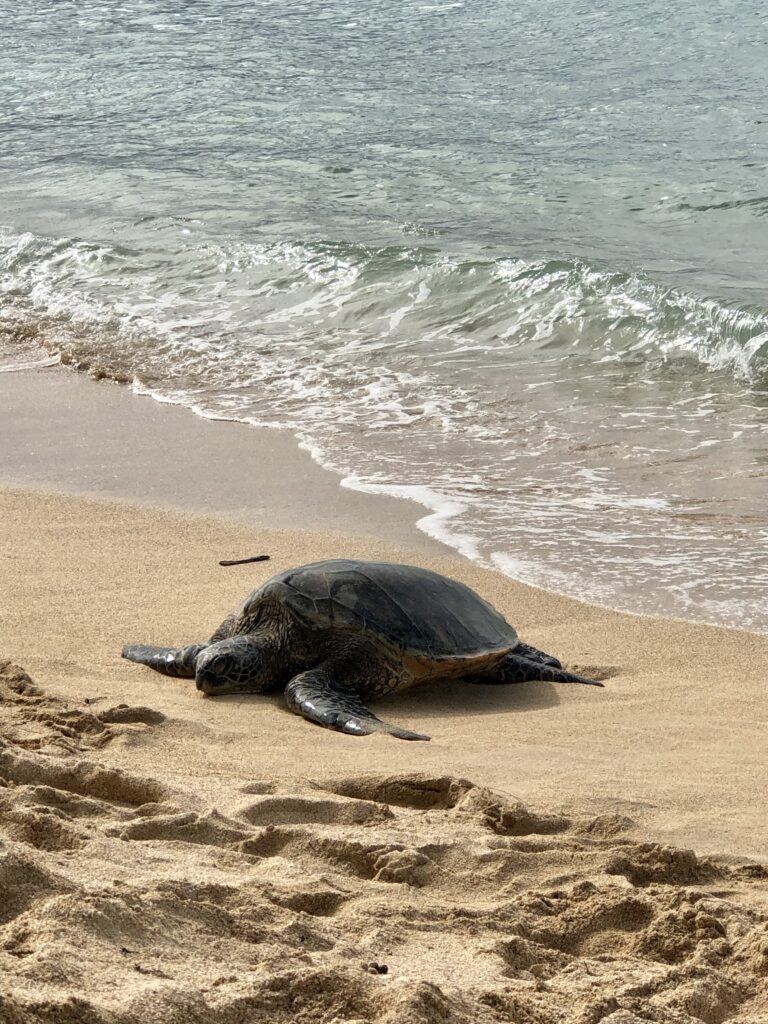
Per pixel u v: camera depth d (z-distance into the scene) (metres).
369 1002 2.48
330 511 8.97
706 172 18.53
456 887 3.63
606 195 17.77
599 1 32.78
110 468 10.07
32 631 6.62
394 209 17.44
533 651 6.61
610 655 6.70
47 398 12.01
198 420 11.23
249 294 14.83
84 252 16.41
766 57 26.12
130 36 31.17
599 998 2.69
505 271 14.35
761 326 12.26
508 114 22.58
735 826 4.47
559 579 7.71
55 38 31.31
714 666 6.49
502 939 3.09
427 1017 2.43
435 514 8.83
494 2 33.25
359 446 10.40
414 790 4.62
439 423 10.88
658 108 22.53
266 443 10.56
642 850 3.93
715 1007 2.84
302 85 25.45
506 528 8.55
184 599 7.28
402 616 6.15
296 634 6.17
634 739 5.52
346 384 12.03
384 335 13.43
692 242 15.64
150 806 4.01
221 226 17.05
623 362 12.29
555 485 9.37
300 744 5.31
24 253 16.58
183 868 3.37
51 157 21.22
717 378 11.76
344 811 4.20
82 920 2.63
